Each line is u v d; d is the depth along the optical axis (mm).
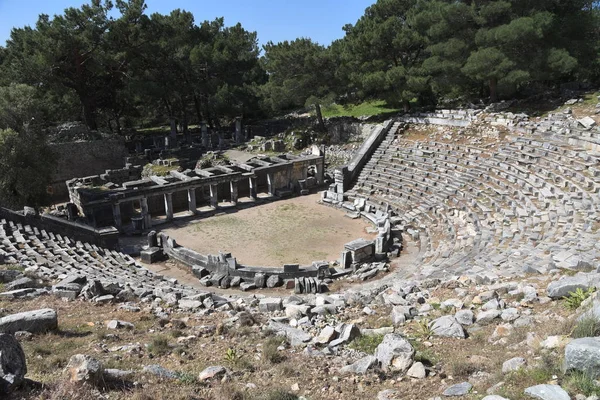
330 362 12102
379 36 54344
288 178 49312
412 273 25766
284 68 60312
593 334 9703
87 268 25688
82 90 63000
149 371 10992
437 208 36438
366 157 49219
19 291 18172
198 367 11961
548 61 42938
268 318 17172
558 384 8531
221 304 19562
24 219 30547
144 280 25906
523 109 45750
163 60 65562
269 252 33406
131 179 51969
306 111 77438
